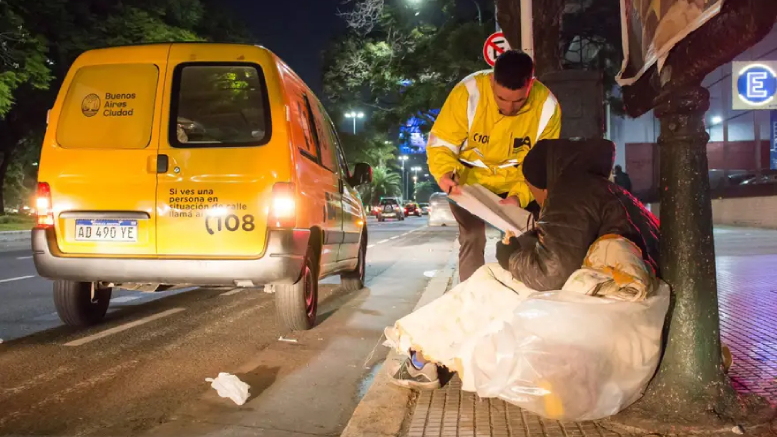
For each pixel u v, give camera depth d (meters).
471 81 3.97
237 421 3.63
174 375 4.51
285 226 5.12
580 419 3.02
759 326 5.08
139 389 4.17
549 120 4.03
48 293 8.27
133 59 5.40
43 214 5.24
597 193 3.13
